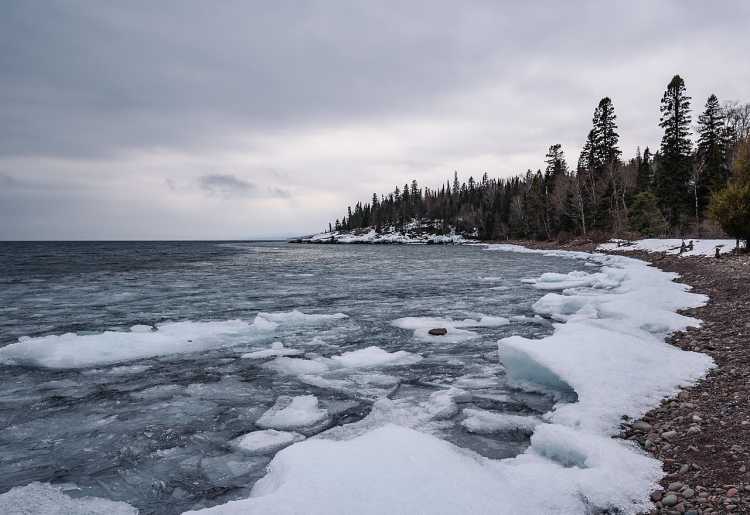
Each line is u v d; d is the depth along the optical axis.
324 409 6.94
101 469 5.20
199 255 68.88
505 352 8.30
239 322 13.30
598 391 6.23
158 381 8.36
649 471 4.26
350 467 3.99
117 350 10.20
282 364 9.30
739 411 5.25
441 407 6.86
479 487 3.75
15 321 14.43
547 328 12.41
